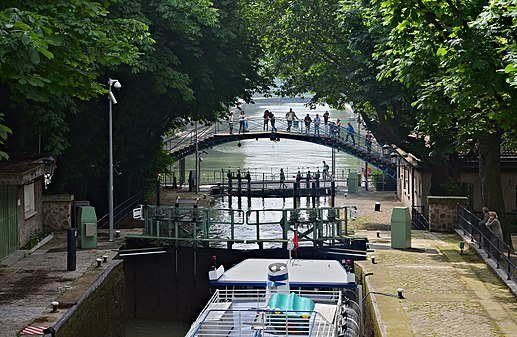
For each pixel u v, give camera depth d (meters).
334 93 48.41
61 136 39.34
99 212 50.28
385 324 21.77
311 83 49.53
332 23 47.59
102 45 29.66
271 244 39.03
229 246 33.12
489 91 24.22
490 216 30.64
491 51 23.98
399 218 32.78
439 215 38.16
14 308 23.61
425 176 46.31
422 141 45.31
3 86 36.34
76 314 23.83
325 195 58.34
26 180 31.47
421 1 25.08
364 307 26.72
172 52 43.03
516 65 20.47
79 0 26.88
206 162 94.25
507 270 26.52
